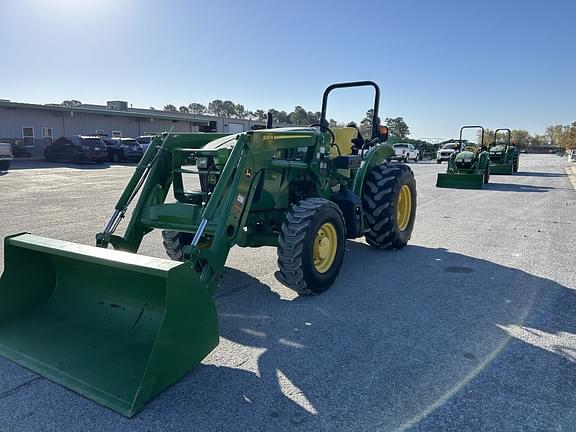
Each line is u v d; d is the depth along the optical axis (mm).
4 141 28016
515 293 4367
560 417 2447
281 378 2832
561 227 7699
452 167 16312
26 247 3141
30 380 2764
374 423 2396
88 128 33125
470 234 7137
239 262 5461
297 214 4047
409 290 4457
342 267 5254
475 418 2438
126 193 3932
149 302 3023
